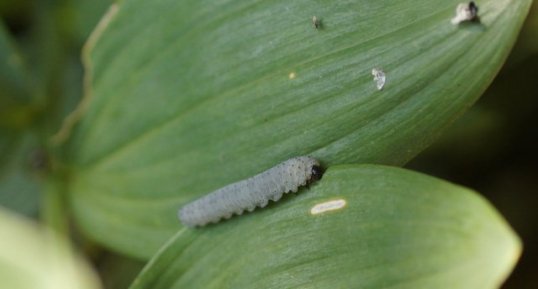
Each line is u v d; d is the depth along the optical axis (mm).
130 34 242
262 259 223
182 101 237
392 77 218
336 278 217
